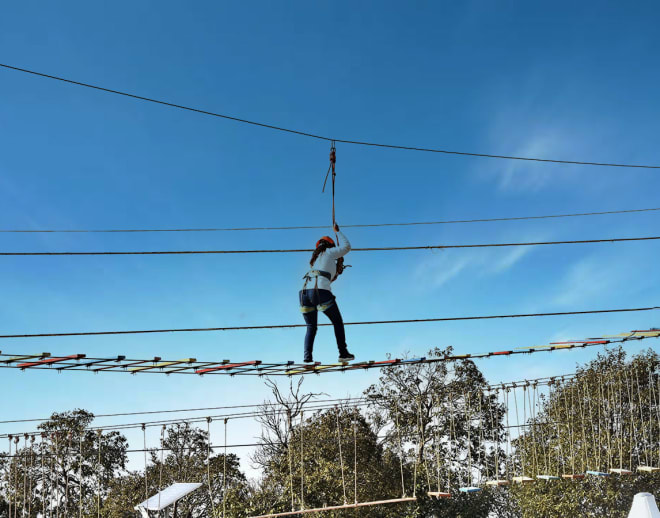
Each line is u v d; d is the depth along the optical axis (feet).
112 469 90.84
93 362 28.22
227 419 48.42
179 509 84.69
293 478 77.92
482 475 93.09
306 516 75.36
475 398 92.58
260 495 77.51
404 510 80.59
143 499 85.97
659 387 71.26
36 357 27.76
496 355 33.65
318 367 31.17
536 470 69.82
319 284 26.17
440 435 95.71
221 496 86.89
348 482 80.02
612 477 82.99
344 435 87.40
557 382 52.03
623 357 90.38
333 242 27.40
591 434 81.41
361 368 31.30
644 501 43.24
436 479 85.66
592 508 84.74
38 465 72.13
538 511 88.12
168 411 47.62
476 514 88.28
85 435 87.40
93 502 85.10
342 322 26.58
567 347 34.17
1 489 77.97
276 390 98.48
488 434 94.07
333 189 27.66
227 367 30.01
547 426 83.20
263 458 98.99
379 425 101.04
